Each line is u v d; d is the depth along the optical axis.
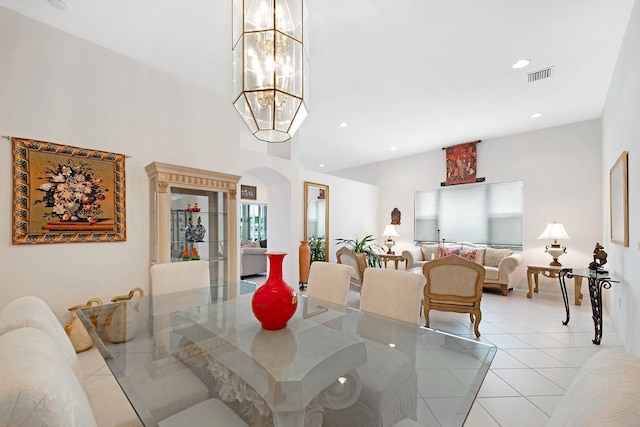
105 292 2.73
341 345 1.51
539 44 2.76
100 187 2.70
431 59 3.01
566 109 4.30
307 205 5.82
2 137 2.22
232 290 2.80
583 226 4.76
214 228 3.51
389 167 7.53
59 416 0.69
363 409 1.10
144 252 3.00
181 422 1.09
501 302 4.55
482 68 3.18
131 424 1.19
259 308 1.62
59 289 2.47
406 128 5.14
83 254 2.61
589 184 4.72
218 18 2.43
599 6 2.28
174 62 3.09
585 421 0.54
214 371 1.32
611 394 0.57
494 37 2.66
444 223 6.47
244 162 4.30
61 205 2.48
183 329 1.74
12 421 0.62
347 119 4.70
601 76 3.34
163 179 2.89
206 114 3.59
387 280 2.15
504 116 4.57
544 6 2.29
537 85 3.56
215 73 3.32
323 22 2.45
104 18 2.41
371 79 3.41
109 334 1.75
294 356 1.38
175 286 2.57
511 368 2.45
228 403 1.21
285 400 1.10
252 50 1.87
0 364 0.72
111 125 2.80
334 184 6.52
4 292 2.21
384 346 1.60
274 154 5.38
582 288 4.82
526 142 5.36
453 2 2.24
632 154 2.49
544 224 5.15
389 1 2.23
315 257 5.97
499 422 1.78
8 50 2.26
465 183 6.09
